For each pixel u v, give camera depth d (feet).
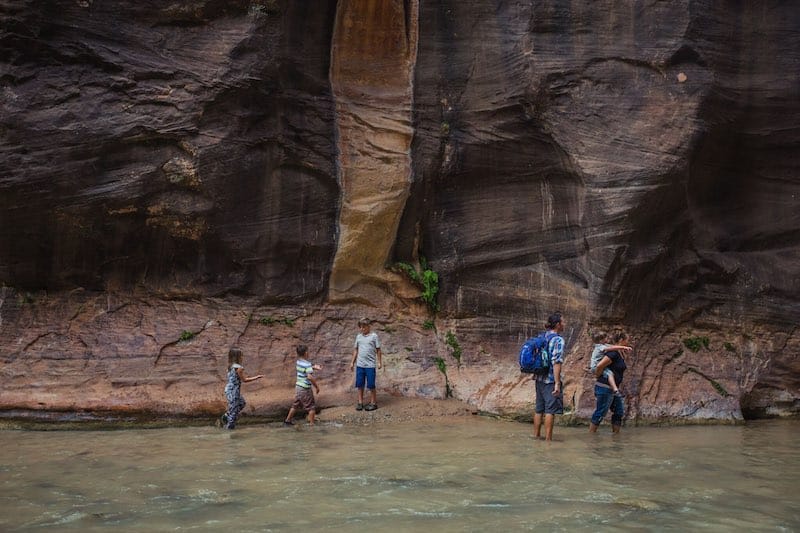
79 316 35.58
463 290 39.06
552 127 36.35
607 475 21.80
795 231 39.93
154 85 34.55
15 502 18.22
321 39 38.34
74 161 33.91
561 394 28.81
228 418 31.83
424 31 39.01
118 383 33.88
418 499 18.51
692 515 17.25
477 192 39.47
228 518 16.66
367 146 38.99
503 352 37.96
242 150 36.19
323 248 38.73
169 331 35.96
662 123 34.96
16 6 32.63
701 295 37.88
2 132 33.27
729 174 39.37
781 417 37.35
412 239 39.73
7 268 34.94
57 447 26.71
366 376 35.35
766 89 37.50
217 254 37.11
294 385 36.32
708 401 35.47
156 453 25.31
